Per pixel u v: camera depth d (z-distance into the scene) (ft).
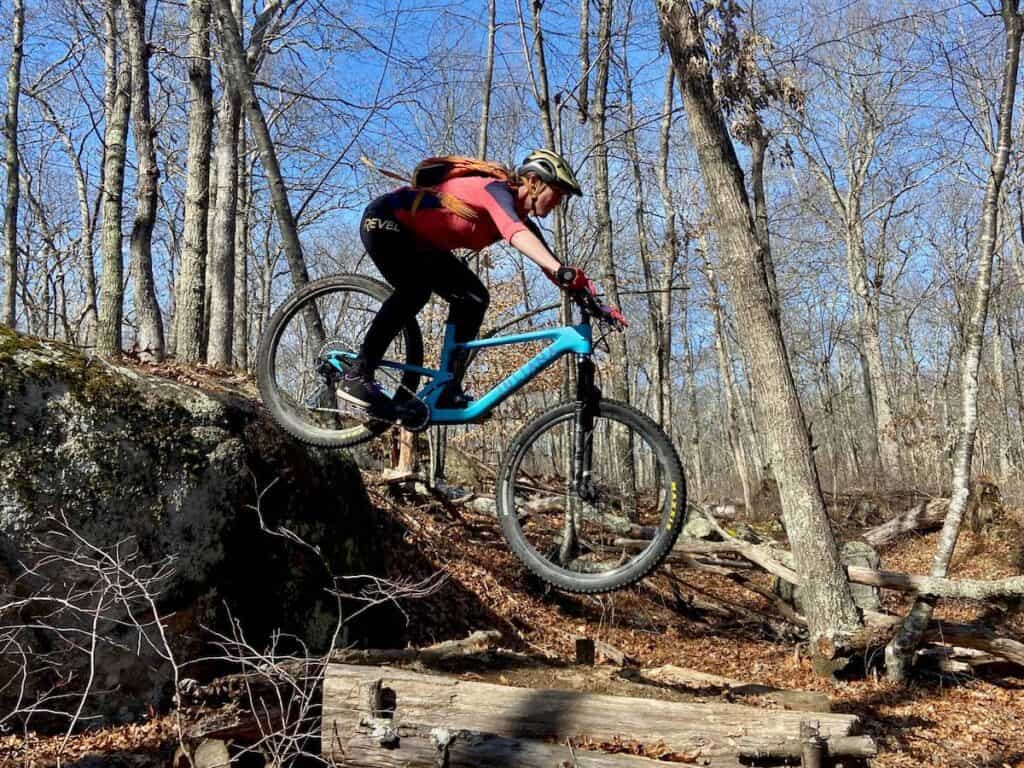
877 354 92.32
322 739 15.20
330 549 21.76
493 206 12.00
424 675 16.02
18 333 18.42
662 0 27.58
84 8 54.85
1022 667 27.86
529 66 37.35
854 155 99.14
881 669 27.66
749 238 28.50
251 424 20.49
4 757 14.83
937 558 28.19
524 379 12.92
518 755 14.38
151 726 16.52
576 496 12.67
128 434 17.88
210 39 40.73
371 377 13.57
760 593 37.45
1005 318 106.73
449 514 36.09
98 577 16.80
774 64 28.68
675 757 14.93
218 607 18.47
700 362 138.72
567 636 29.78
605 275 47.60
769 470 68.18
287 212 24.26
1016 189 82.94
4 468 16.26
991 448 103.86
